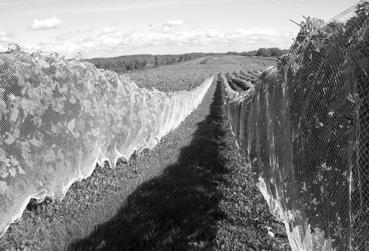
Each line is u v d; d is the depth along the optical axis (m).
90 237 6.88
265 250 6.54
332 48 4.12
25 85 5.91
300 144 5.12
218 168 12.23
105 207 8.32
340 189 3.97
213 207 8.49
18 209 6.04
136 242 6.80
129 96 11.31
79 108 7.77
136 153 13.57
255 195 9.29
